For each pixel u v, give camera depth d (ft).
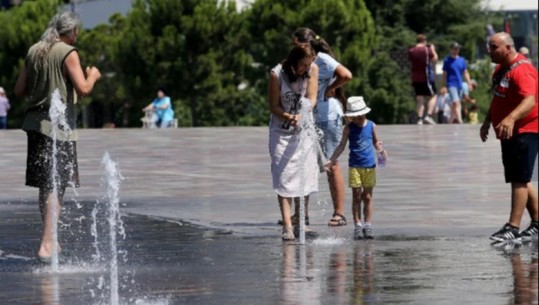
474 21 344.28
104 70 306.14
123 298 55.93
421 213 87.35
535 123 72.38
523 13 378.32
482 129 76.02
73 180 67.77
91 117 311.88
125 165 131.64
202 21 290.76
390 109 316.60
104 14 366.22
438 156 137.69
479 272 61.67
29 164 67.56
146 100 296.92
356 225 78.28
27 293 57.52
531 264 64.18
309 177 74.95
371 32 302.04
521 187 72.59
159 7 293.64
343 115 80.74
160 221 84.79
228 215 87.81
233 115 305.12
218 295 56.24
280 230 79.51
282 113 74.79
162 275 62.13
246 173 121.19
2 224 83.82
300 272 62.39
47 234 67.26
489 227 79.71
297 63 74.74
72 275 62.69
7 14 312.91
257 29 299.58
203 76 295.07
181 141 168.96
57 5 314.14
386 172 119.44
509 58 72.59
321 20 293.02
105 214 89.30
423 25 341.21
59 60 67.00
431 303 53.36
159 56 292.81
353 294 55.83
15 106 306.96
